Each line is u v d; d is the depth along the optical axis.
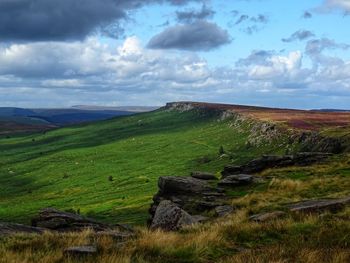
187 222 22.17
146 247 14.51
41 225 29.25
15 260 13.06
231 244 15.23
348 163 43.03
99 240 16.22
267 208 22.84
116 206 139.25
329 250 12.54
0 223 24.94
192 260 13.34
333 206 20.09
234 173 50.25
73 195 184.50
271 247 13.77
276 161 49.72
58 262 13.35
